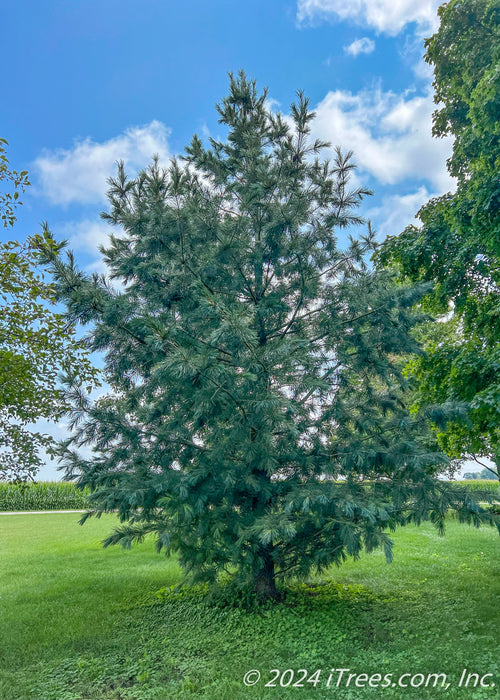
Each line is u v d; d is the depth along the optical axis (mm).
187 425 6977
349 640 5875
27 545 14922
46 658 5742
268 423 6066
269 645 5746
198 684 4895
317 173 8203
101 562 11688
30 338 6680
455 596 7832
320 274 7680
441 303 10266
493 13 8328
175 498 5844
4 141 6293
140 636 6348
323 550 6715
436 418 6641
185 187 8195
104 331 6523
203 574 6879
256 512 6555
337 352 7062
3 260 6258
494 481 24688
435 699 4336
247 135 8180
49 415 7293
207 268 6668
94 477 6488
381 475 6961
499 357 7762
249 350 6008
